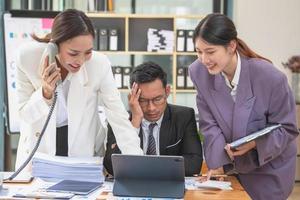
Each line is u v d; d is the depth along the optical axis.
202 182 1.80
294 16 4.86
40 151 1.89
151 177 1.57
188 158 1.97
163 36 4.63
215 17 1.75
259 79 1.86
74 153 1.94
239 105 1.88
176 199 1.52
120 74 4.55
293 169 1.97
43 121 1.85
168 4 5.19
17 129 3.38
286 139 1.85
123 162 1.54
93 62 1.91
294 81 4.85
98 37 4.62
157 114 1.98
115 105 1.92
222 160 1.84
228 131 1.89
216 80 1.91
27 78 1.90
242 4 4.81
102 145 2.11
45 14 3.37
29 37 3.35
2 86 3.81
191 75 1.99
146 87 1.92
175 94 4.70
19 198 1.51
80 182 1.71
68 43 1.66
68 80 1.87
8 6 4.29
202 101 1.96
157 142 2.04
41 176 1.74
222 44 1.72
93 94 1.93
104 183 1.75
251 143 1.78
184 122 2.06
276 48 4.88
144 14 4.70
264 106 1.87
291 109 1.87
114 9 5.08
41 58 1.81
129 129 1.89
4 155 4.08
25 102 1.88
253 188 1.95
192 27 4.86
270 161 1.92
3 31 3.38
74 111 1.90
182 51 4.62
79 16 1.68
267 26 4.84
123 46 4.80
